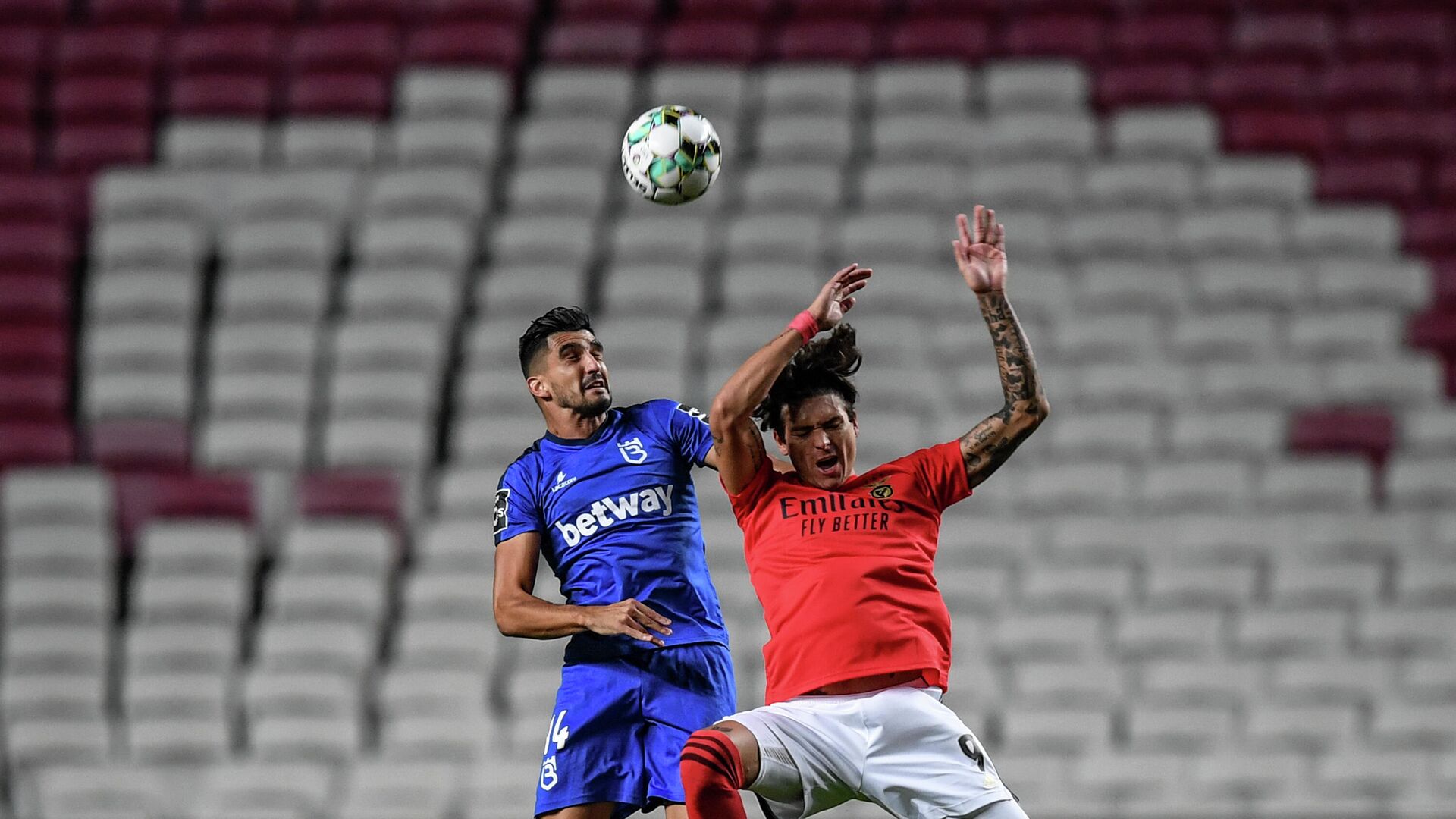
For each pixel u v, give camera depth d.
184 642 35.84
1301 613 35.19
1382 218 44.22
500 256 44.19
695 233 43.97
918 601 14.79
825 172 45.47
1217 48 49.78
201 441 40.91
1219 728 33.28
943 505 15.41
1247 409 39.91
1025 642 35.00
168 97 49.78
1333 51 49.53
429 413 40.84
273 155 47.72
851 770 14.32
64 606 37.06
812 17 51.47
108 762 34.44
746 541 15.52
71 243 45.94
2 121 48.69
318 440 40.88
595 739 16.08
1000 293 14.95
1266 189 45.66
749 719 14.29
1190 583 36.00
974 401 39.88
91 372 42.03
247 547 37.97
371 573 37.09
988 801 14.20
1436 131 47.34
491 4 51.53
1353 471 37.97
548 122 47.59
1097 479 37.97
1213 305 42.53
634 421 16.59
